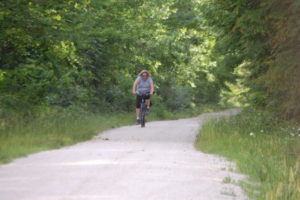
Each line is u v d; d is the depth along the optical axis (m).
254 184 14.66
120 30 48.66
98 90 56.09
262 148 22.17
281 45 26.47
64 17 34.19
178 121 53.91
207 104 105.94
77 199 10.15
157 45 57.97
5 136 21.55
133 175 13.59
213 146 23.94
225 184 13.89
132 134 31.52
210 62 72.25
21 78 33.72
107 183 12.14
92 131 30.52
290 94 27.45
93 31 42.66
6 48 34.44
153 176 13.67
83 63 47.44
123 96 58.94
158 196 11.02
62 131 26.27
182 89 88.69
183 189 12.19
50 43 34.19
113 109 55.75
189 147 24.42
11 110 27.62
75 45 39.38
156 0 55.09
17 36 31.72
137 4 53.22
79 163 15.54
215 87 104.06
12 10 29.20
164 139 28.78
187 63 69.81
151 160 17.23
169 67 70.62
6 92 32.19
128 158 17.44
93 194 10.73
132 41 51.19
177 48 65.94
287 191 12.91
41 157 16.97
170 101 81.38
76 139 25.73
